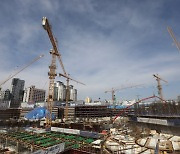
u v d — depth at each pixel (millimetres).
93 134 62844
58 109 195875
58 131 76250
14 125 129625
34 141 57219
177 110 85875
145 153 38938
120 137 59062
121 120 130250
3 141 63344
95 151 42531
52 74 121188
